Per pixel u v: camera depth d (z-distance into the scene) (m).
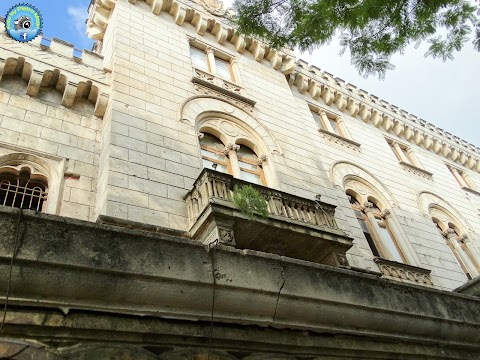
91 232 5.09
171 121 11.13
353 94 20.69
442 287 13.28
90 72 11.55
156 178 9.35
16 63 10.66
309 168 13.16
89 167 9.86
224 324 5.73
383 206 15.55
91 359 4.64
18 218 4.73
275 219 9.05
